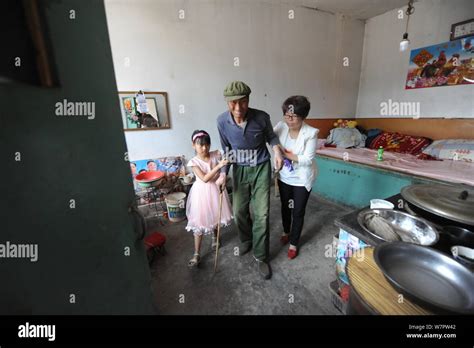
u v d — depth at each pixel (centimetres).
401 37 321
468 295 61
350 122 371
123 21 233
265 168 156
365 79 377
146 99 255
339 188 278
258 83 312
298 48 325
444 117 288
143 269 93
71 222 64
